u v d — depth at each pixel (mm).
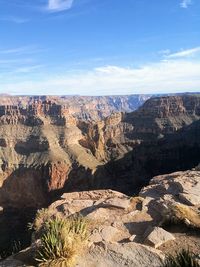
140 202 14094
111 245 8719
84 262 7953
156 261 8078
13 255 8570
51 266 7633
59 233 8305
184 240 10203
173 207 12086
